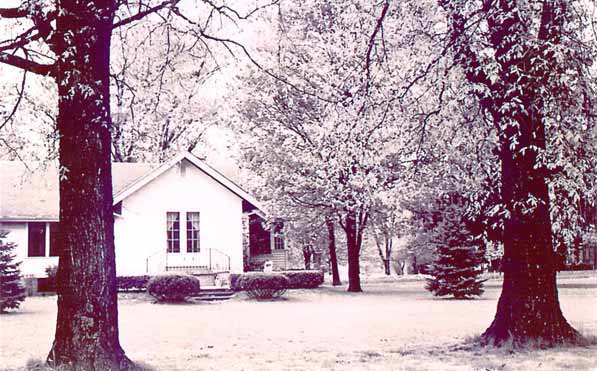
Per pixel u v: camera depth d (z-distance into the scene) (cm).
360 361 1197
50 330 1870
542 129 1225
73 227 1071
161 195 3475
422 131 1377
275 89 3130
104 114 1080
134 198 3434
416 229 3684
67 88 1069
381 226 3628
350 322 1980
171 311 2484
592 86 1151
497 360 1099
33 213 3394
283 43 1655
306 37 2995
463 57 1202
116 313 1093
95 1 1062
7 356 1363
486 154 1334
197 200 3522
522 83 1189
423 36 1388
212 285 3447
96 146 1080
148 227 3441
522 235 1256
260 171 3516
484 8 1203
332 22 2834
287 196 3362
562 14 1158
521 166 1245
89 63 1060
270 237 4241
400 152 1828
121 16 1332
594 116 1195
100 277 1070
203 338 1680
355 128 1352
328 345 1487
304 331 1783
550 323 1234
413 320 1986
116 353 1076
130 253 3406
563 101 1170
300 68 2995
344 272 6681
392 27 1538
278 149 3281
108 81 1105
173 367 1180
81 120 1072
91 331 1054
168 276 2841
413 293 3303
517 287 1256
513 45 1148
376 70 1380
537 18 1280
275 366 1176
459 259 2922
